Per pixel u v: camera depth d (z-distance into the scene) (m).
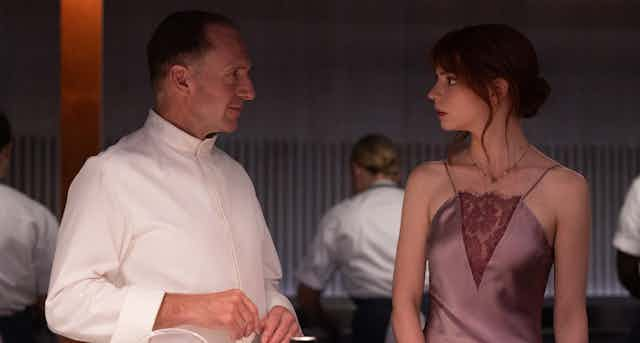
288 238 8.09
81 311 2.25
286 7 8.10
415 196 2.45
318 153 8.16
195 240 2.40
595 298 7.71
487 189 2.39
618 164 8.34
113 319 2.24
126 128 7.80
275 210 8.09
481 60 2.34
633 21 8.32
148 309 2.24
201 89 2.43
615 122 8.34
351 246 4.54
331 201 8.16
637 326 5.11
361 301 4.57
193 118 2.47
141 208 2.37
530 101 2.41
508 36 2.37
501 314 2.34
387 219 4.52
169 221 2.38
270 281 2.73
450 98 2.39
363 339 4.52
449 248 2.38
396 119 8.23
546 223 2.37
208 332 2.41
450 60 2.38
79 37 3.01
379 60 8.22
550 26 8.29
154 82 2.51
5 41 7.64
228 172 2.61
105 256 2.33
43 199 7.65
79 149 3.01
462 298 2.36
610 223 8.29
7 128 4.04
